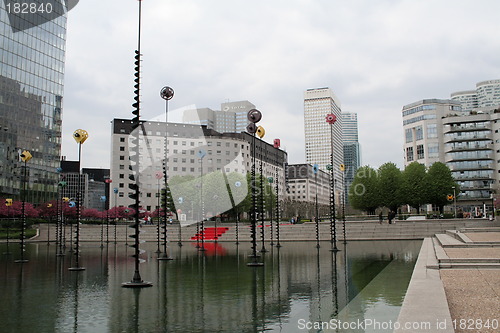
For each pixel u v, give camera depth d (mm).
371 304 11180
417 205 79938
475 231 37156
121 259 28297
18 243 51000
